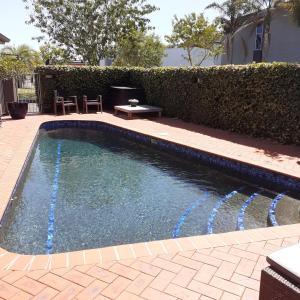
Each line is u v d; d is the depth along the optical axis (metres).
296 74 8.61
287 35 22.86
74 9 28.20
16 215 5.22
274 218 5.08
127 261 3.23
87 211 5.42
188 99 13.13
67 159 8.84
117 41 29.50
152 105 15.88
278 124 9.35
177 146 9.23
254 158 7.59
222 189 6.58
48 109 16.00
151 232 4.73
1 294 2.74
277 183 6.56
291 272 1.76
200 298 2.73
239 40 26.61
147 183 6.91
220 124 11.59
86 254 3.36
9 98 14.88
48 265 3.15
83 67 16.61
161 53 32.16
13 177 5.75
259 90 9.78
